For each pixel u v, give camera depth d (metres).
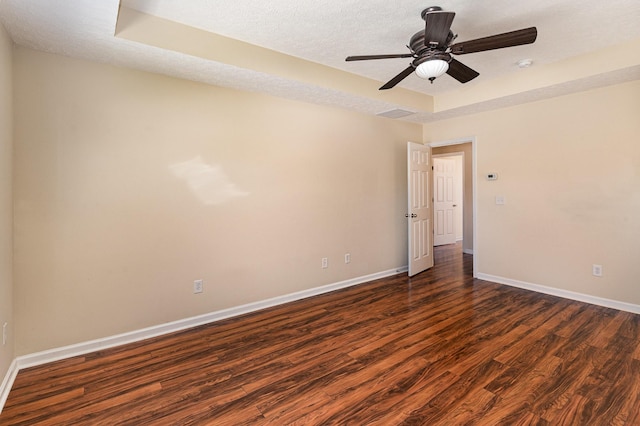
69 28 2.11
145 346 2.74
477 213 4.62
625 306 3.39
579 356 2.49
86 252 2.61
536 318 3.22
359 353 2.59
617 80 3.26
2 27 2.04
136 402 2.02
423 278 4.75
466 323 3.13
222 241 3.29
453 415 1.87
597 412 1.87
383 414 1.88
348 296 3.99
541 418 1.83
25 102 2.36
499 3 2.27
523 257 4.17
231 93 3.31
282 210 3.72
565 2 2.27
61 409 1.95
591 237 3.61
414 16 2.42
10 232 2.24
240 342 2.80
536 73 3.50
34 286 2.42
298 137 3.83
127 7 2.26
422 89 4.16
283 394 2.08
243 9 2.30
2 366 2.06
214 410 1.94
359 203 4.50
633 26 2.63
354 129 4.40
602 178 3.50
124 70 2.73
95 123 2.62
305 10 2.32
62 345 2.54
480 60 3.31
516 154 4.17
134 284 2.82
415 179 4.92
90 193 2.61
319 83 3.29
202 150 3.13
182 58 2.57
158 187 2.91
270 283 3.65
